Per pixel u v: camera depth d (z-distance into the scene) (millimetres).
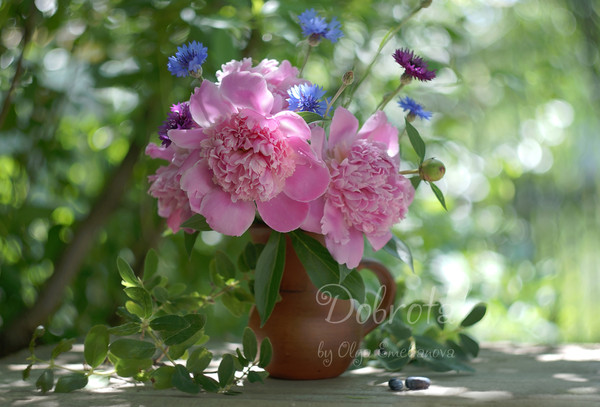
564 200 2551
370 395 982
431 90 1692
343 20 1383
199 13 1313
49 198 1602
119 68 1432
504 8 2205
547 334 2434
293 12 1306
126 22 1405
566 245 2549
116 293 1594
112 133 1680
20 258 1489
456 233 2221
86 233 1461
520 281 2453
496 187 2477
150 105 1450
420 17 1578
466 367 1093
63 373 1113
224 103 961
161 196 1027
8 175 1484
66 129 1683
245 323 1684
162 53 1355
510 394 968
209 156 955
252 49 1394
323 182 961
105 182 1569
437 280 1959
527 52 2229
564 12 2172
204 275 1633
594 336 2447
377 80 1658
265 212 967
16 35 1386
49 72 1514
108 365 1138
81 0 1364
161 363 1081
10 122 1409
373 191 972
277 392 998
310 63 1601
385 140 1018
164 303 1084
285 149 951
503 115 2395
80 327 1575
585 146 2398
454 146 1922
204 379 994
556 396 953
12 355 1245
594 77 2176
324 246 1021
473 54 2258
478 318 1169
